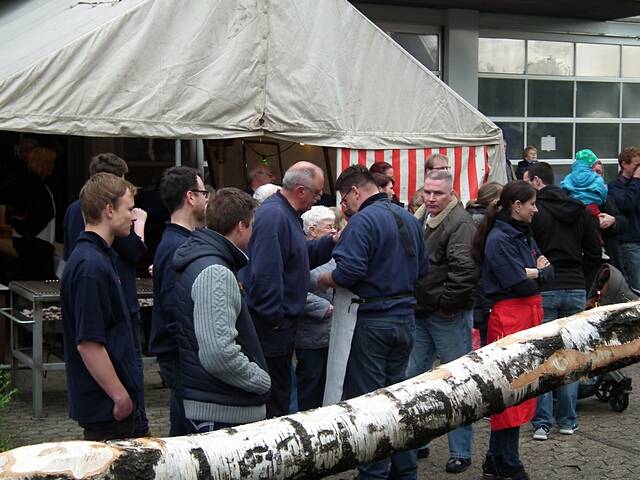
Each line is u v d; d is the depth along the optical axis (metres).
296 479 2.22
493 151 8.45
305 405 5.58
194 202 4.88
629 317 2.79
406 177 8.12
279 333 4.95
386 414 2.35
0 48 8.09
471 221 5.61
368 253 4.87
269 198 5.05
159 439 2.09
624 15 13.84
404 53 8.10
